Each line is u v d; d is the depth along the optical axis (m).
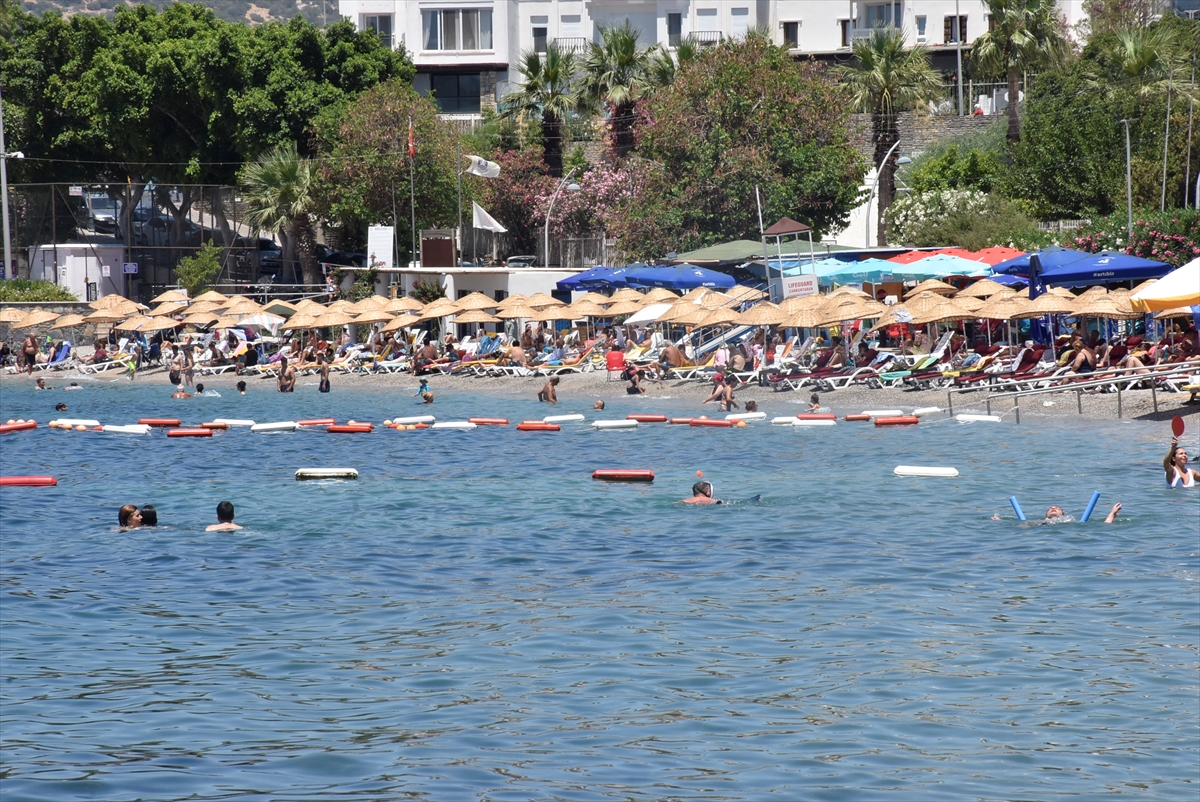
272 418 144.75
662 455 103.94
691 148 199.25
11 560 66.62
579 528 73.56
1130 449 94.56
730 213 197.88
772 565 62.41
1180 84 196.12
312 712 41.56
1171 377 110.81
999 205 192.25
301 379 188.12
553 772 36.16
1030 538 66.56
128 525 76.12
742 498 81.88
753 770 36.25
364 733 39.50
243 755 37.69
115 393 177.38
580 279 183.12
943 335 141.12
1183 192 195.00
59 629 52.50
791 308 141.50
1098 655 46.44
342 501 84.88
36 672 46.31
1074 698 42.03
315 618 53.97
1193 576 57.41
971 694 42.53
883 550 65.06
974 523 71.19
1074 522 70.06
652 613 53.66
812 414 121.69
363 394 168.25
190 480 96.12
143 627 52.75
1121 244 150.50
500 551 67.56
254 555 67.44
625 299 175.38
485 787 35.09
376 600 57.03
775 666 45.81
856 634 49.72
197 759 37.38
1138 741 38.31
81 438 125.50
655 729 39.59
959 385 131.38
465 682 44.53
